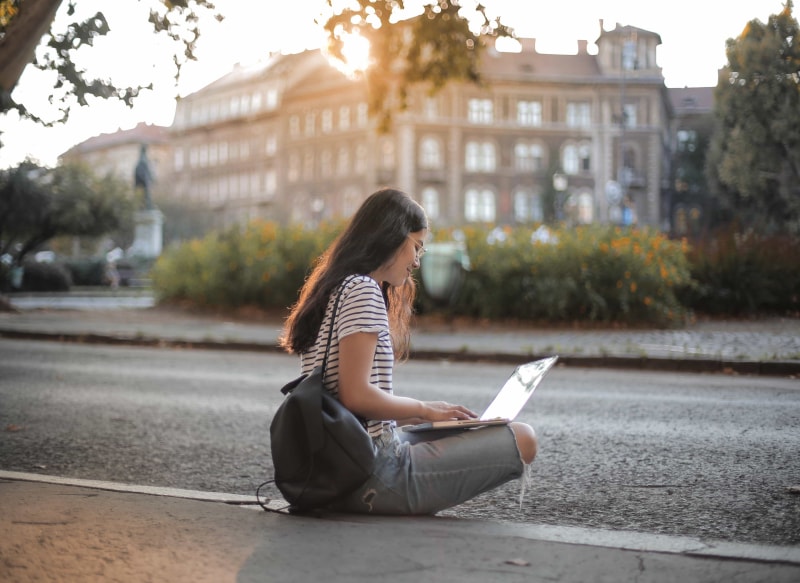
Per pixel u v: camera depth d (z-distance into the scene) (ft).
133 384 29.35
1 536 11.07
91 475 16.57
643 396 26.35
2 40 24.00
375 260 11.31
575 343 40.70
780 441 19.11
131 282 133.08
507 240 53.01
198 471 17.01
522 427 11.51
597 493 15.06
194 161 369.91
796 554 10.59
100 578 9.57
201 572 9.73
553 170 257.96
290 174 315.99
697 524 13.05
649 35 273.54
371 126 282.77
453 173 275.39
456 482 11.23
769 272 53.06
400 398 11.16
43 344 44.27
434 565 9.95
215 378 31.07
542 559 10.26
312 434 10.84
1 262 91.04
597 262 50.19
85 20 26.17
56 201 89.51
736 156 70.59
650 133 274.77
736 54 66.95
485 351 37.27
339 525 11.27
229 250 61.41
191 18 28.63
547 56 282.15
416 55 45.06
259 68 352.28
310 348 11.43
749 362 32.32
